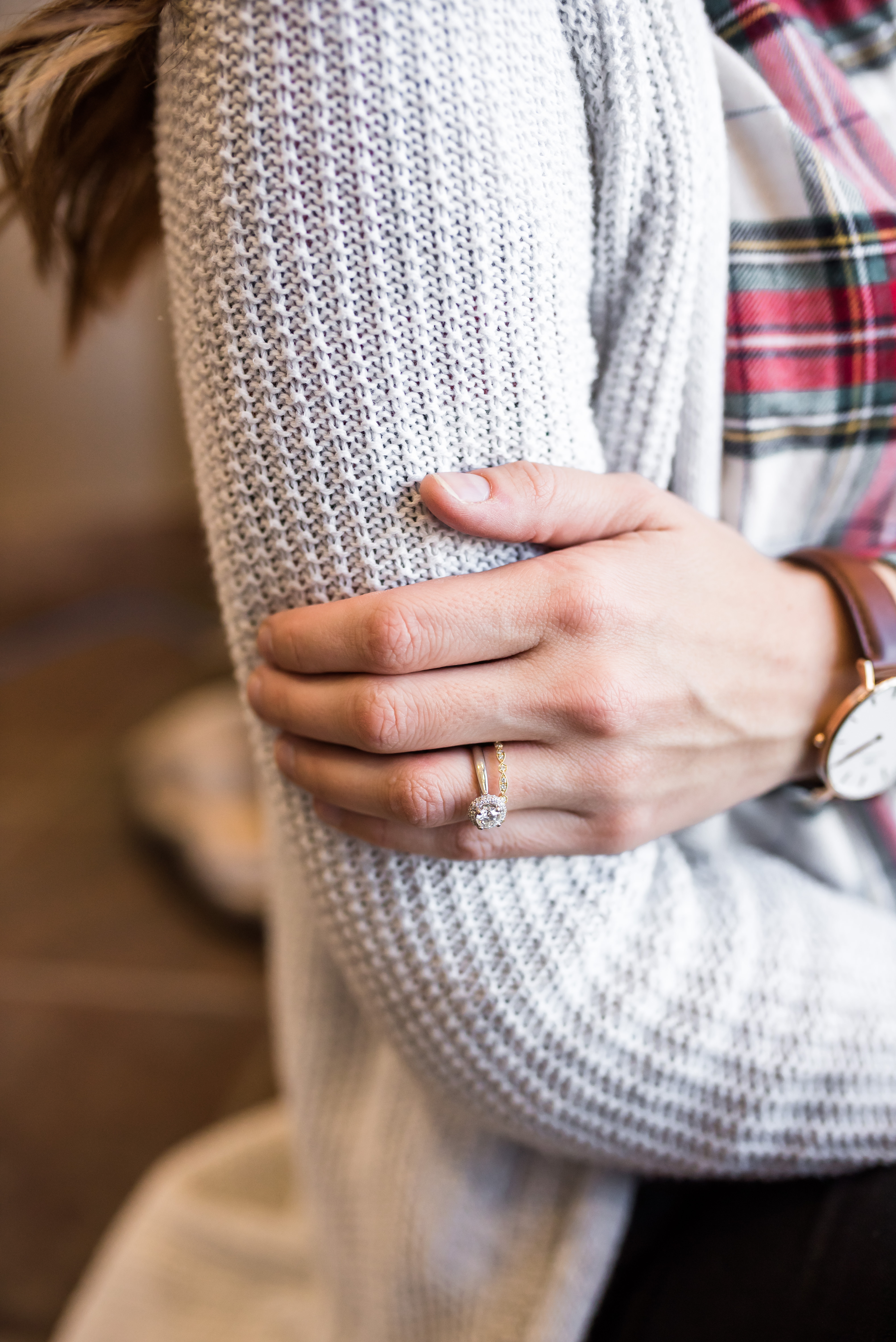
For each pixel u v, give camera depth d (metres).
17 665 1.75
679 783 0.44
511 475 0.40
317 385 0.40
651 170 0.42
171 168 0.40
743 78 0.44
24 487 1.75
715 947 0.46
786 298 0.46
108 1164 0.86
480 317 0.40
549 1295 0.48
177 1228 0.66
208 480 0.42
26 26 0.40
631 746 0.42
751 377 0.46
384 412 0.40
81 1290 0.75
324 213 0.38
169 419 1.79
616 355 0.45
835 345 0.46
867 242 0.45
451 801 0.41
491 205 0.39
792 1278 0.45
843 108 0.46
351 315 0.39
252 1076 0.94
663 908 0.45
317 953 0.52
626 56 0.41
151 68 0.41
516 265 0.40
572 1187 0.49
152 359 1.72
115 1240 0.72
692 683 0.43
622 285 0.44
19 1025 1.01
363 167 0.38
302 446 0.40
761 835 0.50
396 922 0.43
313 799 0.43
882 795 0.49
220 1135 0.75
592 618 0.41
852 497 0.49
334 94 0.38
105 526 1.81
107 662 1.77
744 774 0.46
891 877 0.51
